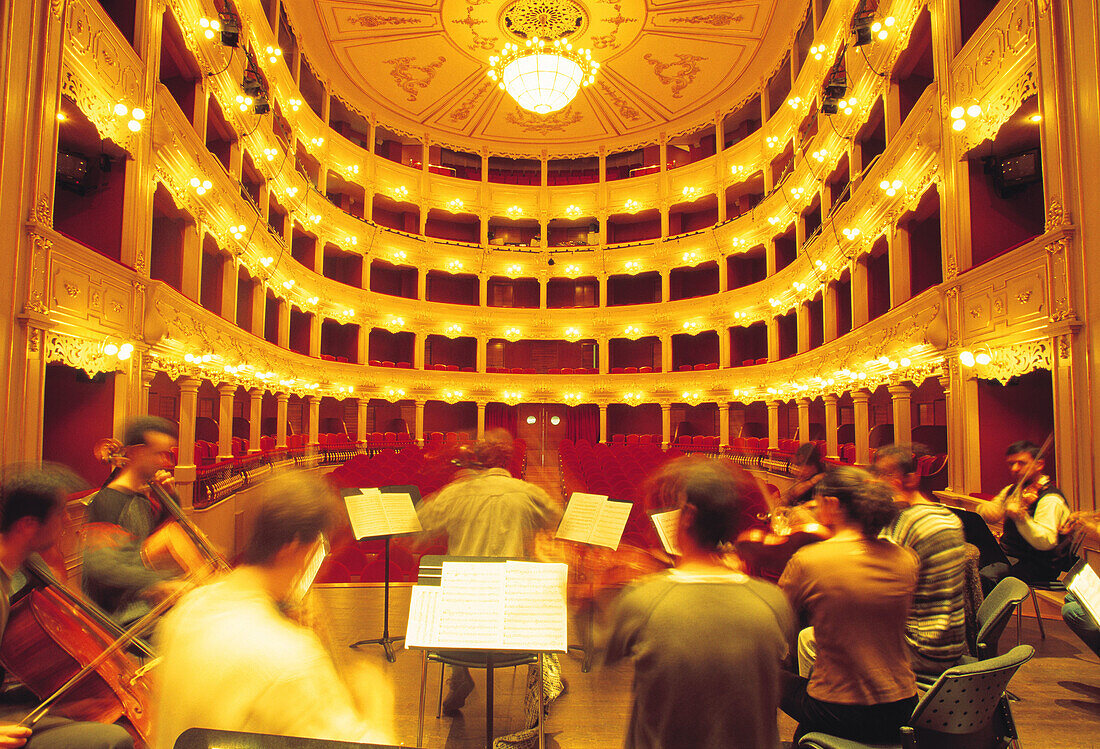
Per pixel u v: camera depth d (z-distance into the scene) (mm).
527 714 3557
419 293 25312
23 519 2531
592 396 25516
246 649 1354
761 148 21781
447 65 21547
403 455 15711
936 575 2713
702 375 23266
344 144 22781
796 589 2367
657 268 25203
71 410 7758
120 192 8219
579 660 4633
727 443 22328
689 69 21750
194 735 1227
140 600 2967
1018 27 7074
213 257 15711
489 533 3613
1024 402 8336
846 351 14070
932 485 10227
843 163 15727
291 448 18109
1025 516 4695
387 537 4383
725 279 23250
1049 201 6418
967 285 8422
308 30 19469
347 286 22484
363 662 4520
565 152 26938
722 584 1788
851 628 2240
